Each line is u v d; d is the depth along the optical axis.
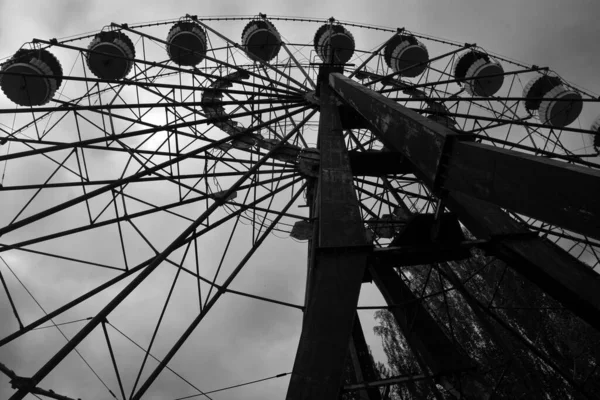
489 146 4.01
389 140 6.64
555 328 17.88
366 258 5.08
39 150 11.43
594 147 17.64
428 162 5.02
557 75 17.83
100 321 7.96
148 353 8.80
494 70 18.97
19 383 6.68
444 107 17.67
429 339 6.65
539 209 3.22
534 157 3.38
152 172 11.78
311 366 3.99
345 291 4.69
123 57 15.80
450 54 18.30
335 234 5.46
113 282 10.33
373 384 6.37
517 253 5.92
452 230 6.54
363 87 9.18
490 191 3.84
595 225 2.70
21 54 15.84
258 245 10.99
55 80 15.85
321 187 6.55
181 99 16.50
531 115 19.38
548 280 5.60
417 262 6.86
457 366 6.38
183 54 20.30
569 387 15.20
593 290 5.05
